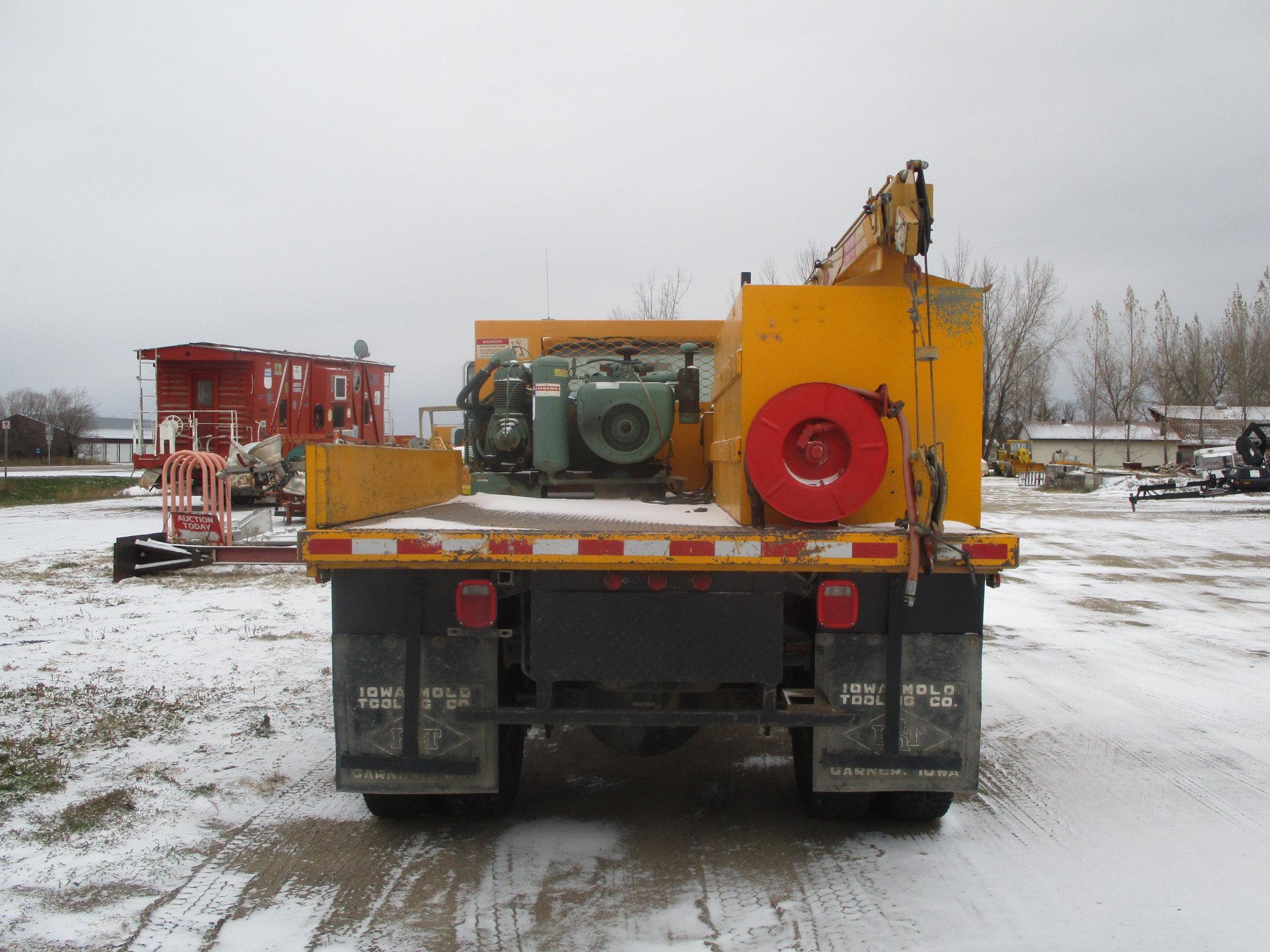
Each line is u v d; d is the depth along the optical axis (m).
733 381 3.93
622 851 3.45
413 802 3.62
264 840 3.52
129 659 6.48
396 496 4.02
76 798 3.88
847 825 3.72
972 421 3.48
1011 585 11.00
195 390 20.25
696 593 3.18
